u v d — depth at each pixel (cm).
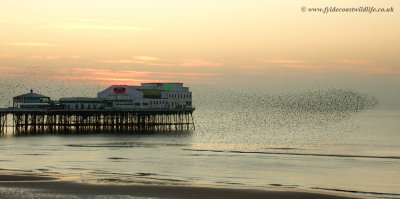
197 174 7675
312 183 7050
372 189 6656
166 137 14712
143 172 7819
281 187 6681
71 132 16012
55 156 9656
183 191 6250
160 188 6406
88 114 16750
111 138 13962
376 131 18888
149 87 19012
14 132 15888
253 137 15262
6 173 7500
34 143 12294
